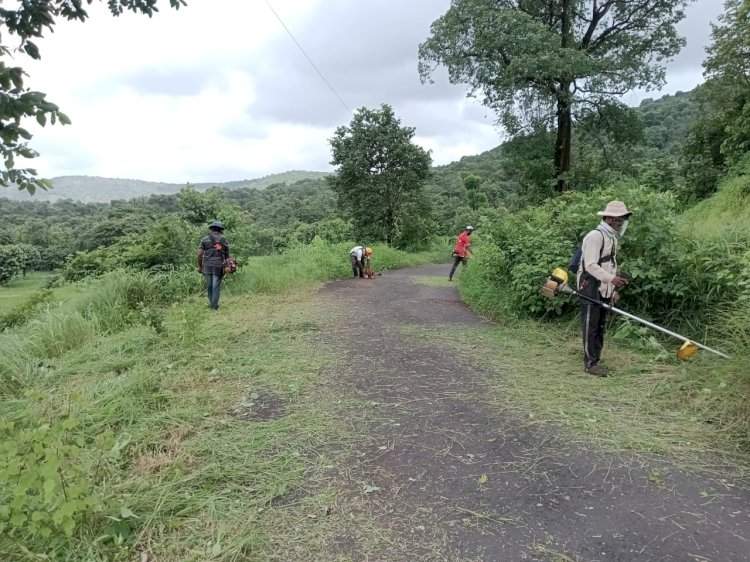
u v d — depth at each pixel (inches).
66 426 98.0
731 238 236.7
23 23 104.7
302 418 153.6
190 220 580.7
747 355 158.4
